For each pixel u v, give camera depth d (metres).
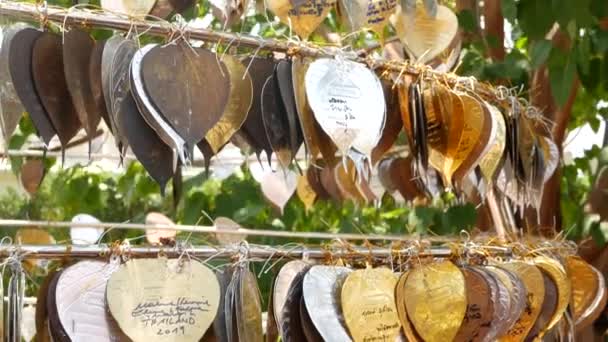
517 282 0.96
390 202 1.92
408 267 0.91
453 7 1.71
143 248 0.74
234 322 0.77
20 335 0.69
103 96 0.75
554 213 1.62
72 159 1.71
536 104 1.62
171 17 0.85
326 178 1.46
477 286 0.92
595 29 1.57
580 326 1.22
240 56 0.85
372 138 0.84
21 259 0.70
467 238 1.06
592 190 1.65
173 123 0.74
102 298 0.70
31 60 0.73
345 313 0.81
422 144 0.97
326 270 0.82
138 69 0.73
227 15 1.00
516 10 1.48
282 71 0.83
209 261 0.88
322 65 0.83
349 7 0.92
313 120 0.85
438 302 0.88
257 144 0.85
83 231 1.17
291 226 1.87
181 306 0.73
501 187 1.18
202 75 0.76
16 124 0.73
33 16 0.74
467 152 0.99
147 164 0.74
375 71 0.94
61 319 0.68
